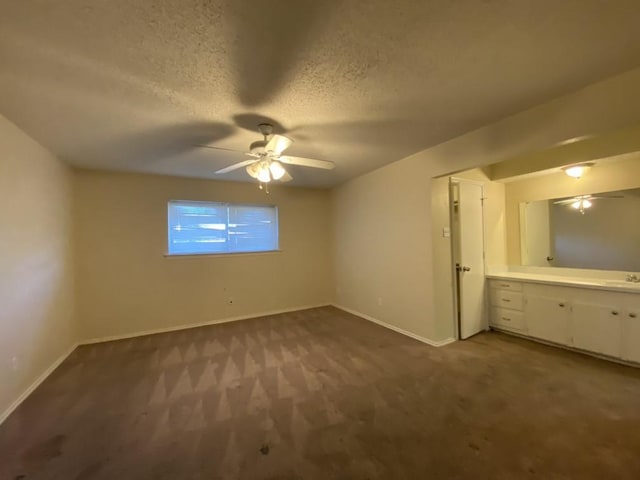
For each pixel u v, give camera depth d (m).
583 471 1.59
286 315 4.93
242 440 1.91
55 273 3.20
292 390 2.52
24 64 1.65
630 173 3.15
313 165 2.85
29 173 2.71
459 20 1.40
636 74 1.85
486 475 1.58
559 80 1.96
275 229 5.18
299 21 1.37
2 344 2.25
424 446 1.82
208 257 4.59
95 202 3.91
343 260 5.20
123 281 4.04
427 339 3.56
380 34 1.48
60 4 1.24
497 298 3.88
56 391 2.57
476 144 2.79
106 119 2.39
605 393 2.36
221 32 1.43
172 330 4.26
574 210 3.58
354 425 2.04
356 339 3.72
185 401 2.38
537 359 3.02
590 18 1.40
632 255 3.16
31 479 1.62
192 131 2.66
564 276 3.64
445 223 3.56
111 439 1.94
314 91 2.02
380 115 2.42
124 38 1.46
